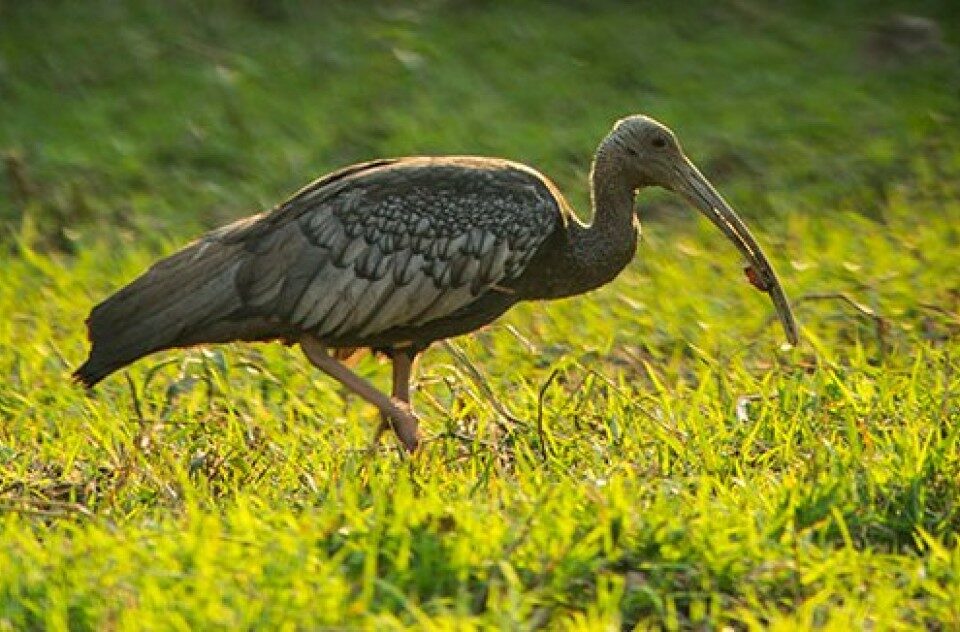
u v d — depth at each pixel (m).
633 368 13.97
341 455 11.82
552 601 9.26
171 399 13.06
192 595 9.25
